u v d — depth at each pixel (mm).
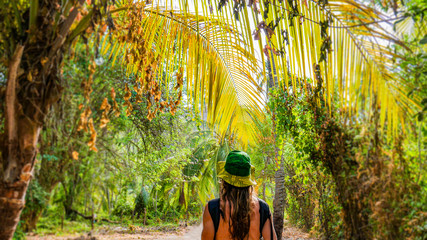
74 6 1567
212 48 3324
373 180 2137
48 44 1504
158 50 3066
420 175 2074
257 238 1755
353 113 2402
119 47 2102
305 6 2428
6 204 1387
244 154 1871
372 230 2221
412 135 2133
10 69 1421
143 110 2498
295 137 3504
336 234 2783
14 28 1523
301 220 5480
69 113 1638
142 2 2469
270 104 3975
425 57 2031
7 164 1418
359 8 2137
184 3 2676
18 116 1448
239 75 3527
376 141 2156
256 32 2330
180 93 2918
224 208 1752
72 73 1661
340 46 2354
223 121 3883
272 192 10656
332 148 2746
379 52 2209
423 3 2012
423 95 2047
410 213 2045
